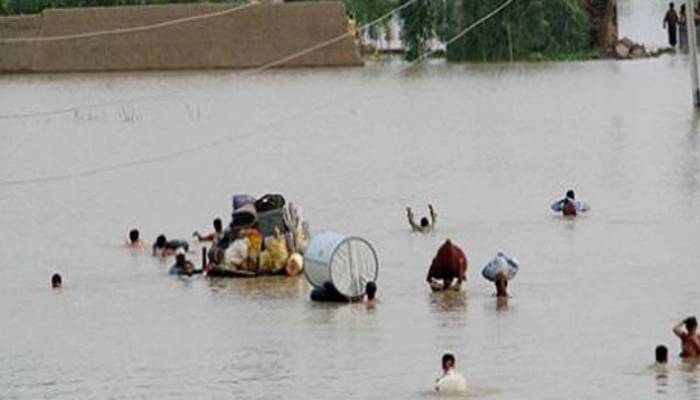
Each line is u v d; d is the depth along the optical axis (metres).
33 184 107.31
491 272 71.25
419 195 97.25
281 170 109.44
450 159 110.94
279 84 160.25
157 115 141.88
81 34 177.00
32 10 184.88
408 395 57.28
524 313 67.62
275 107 143.62
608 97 141.62
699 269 74.50
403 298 71.12
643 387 56.97
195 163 114.38
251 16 175.38
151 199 99.62
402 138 122.50
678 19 175.62
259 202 77.94
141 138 128.62
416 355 62.06
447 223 87.56
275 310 70.06
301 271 76.75
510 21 171.38
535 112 134.12
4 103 153.00
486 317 67.19
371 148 117.88
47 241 87.00
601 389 56.97
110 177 109.44
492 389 57.47
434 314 68.06
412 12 173.38
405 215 90.75
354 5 183.12
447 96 146.50
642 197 93.56
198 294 73.56
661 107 133.62
